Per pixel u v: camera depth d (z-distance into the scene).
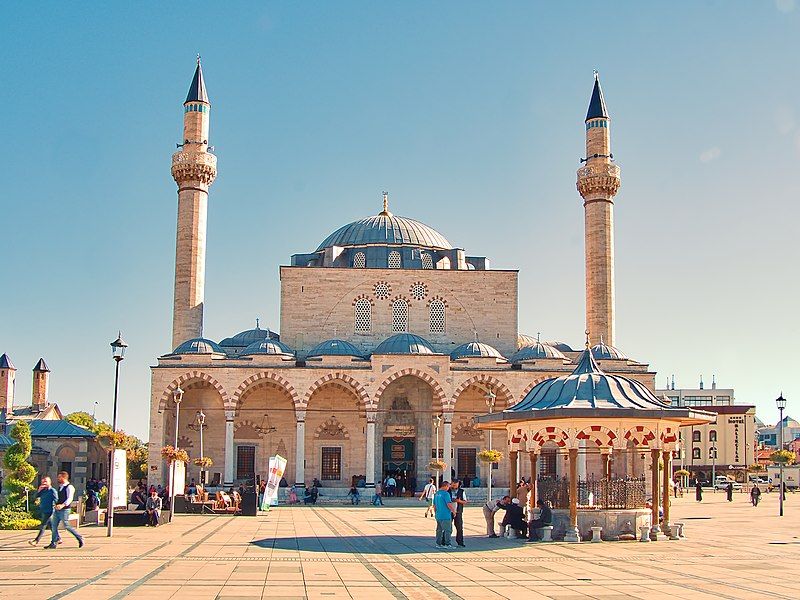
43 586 23.59
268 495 63.34
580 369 43.81
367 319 92.81
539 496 42.31
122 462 45.84
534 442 41.28
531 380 84.62
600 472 86.75
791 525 51.75
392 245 98.06
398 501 78.62
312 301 92.56
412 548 35.53
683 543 38.53
